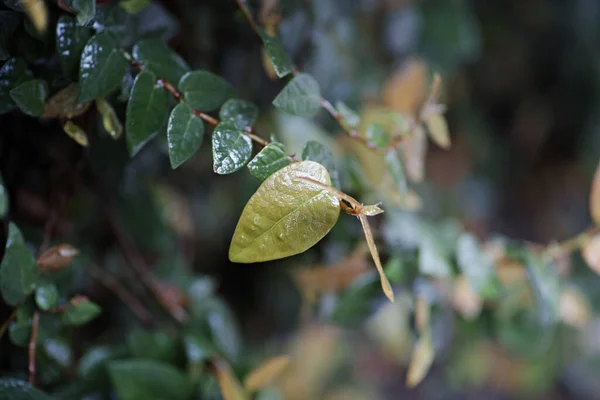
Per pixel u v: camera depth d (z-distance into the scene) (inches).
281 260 12.3
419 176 11.4
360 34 15.2
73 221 12.3
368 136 10.6
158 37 10.4
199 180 13.9
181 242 14.7
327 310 12.1
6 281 9.6
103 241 12.9
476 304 12.1
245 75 12.1
